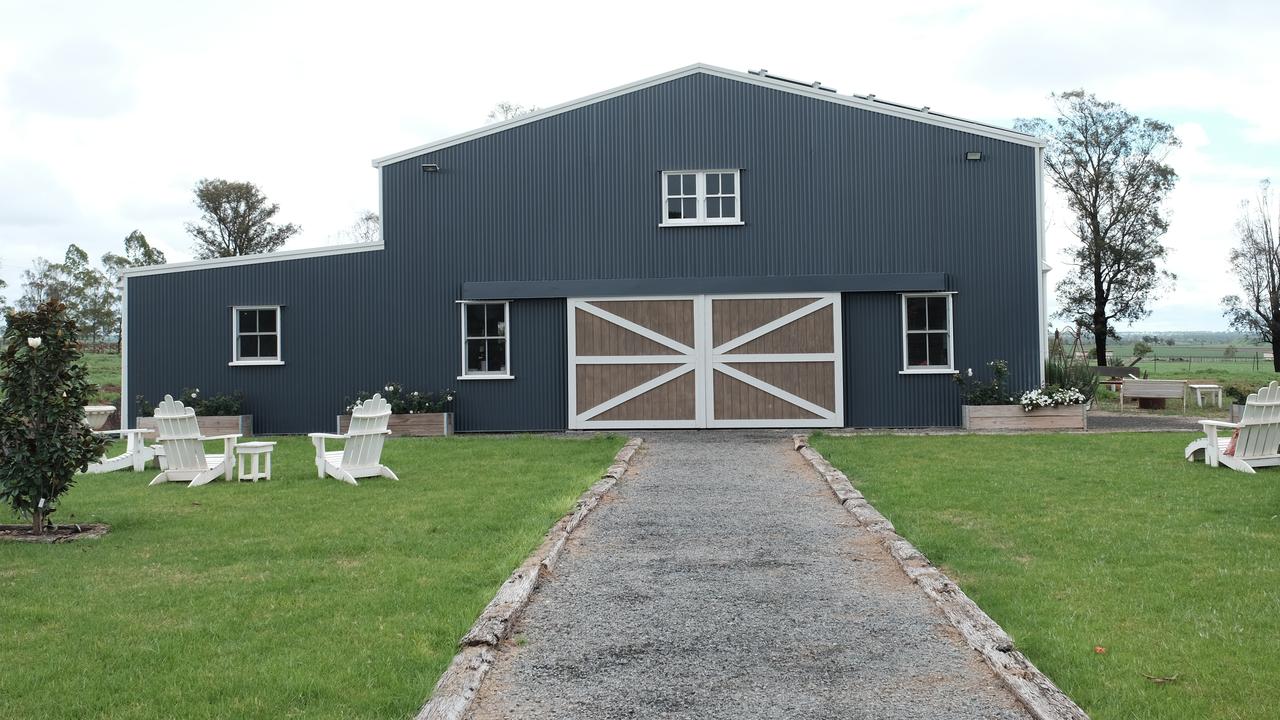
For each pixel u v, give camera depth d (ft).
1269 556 22.68
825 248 57.47
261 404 59.41
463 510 30.25
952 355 56.75
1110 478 35.14
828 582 21.33
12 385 27.17
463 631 17.75
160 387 59.57
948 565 22.38
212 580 21.83
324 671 15.83
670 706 14.49
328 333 59.26
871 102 57.26
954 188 57.00
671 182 58.54
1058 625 17.78
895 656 16.53
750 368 57.47
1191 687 14.85
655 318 57.93
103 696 14.93
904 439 49.90
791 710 14.29
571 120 58.59
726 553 24.29
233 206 169.99
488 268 58.75
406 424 56.90
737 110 57.98
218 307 59.47
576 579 21.88
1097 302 136.05
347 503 32.14
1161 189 133.69
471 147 58.95
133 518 29.71
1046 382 57.36
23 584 21.56
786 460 42.50
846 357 57.36
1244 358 196.75
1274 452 38.01
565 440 51.65
